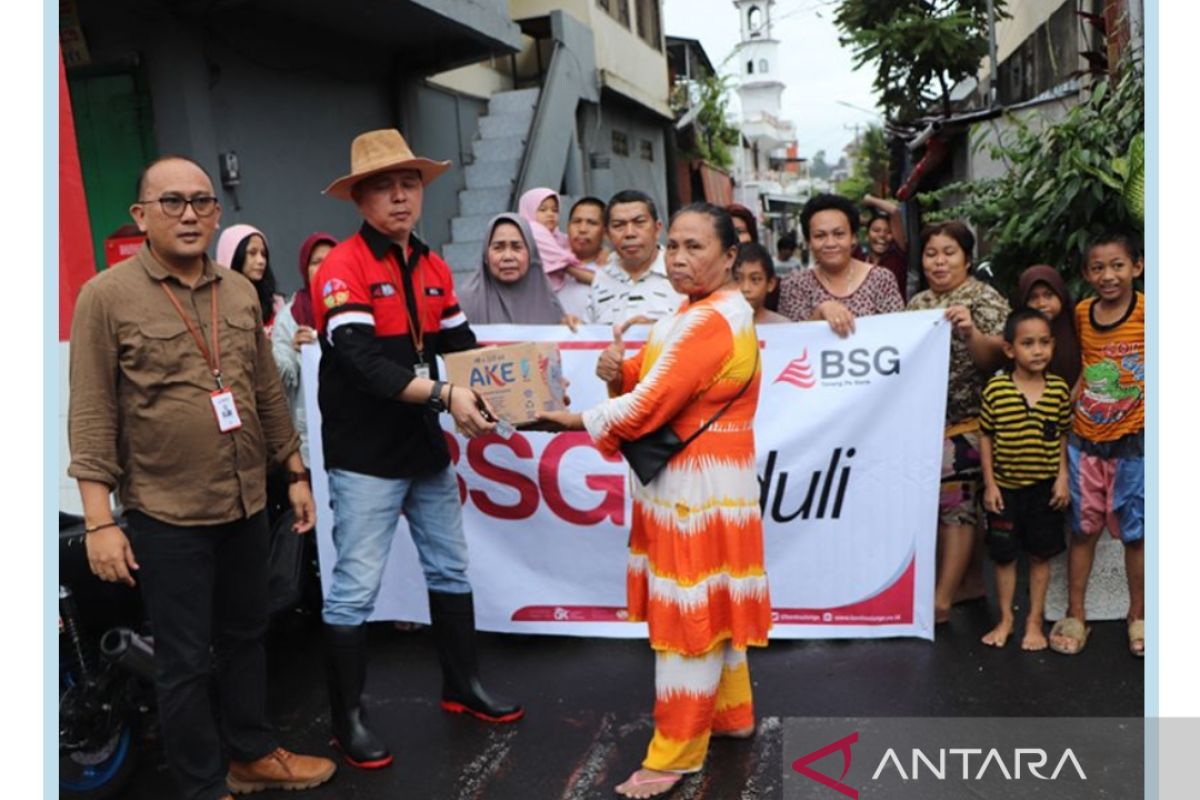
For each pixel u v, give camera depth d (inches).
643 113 613.0
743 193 1349.7
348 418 126.1
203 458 109.8
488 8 340.5
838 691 141.9
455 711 141.3
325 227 322.7
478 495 162.9
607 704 141.7
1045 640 153.2
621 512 159.8
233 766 123.7
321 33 320.2
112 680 122.3
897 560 155.4
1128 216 186.1
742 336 114.3
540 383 123.5
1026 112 352.8
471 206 413.4
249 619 121.0
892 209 266.5
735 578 115.8
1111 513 149.5
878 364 153.3
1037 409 148.1
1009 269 220.8
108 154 264.2
